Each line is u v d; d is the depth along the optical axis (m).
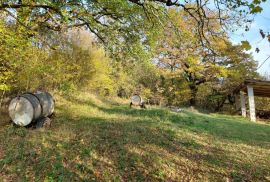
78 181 5.81
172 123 13.30
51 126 10.61
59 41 15.89
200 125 13.75
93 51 21.41
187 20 16.59
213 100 28.41
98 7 9.99
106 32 11.52
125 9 10.56
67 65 16.09
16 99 10.27
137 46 12.42
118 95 30.97
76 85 18.75
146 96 28.80
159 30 10.79
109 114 15.41
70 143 7.98
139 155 7.54
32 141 8.05
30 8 8.73
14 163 6.48
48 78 14.47
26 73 11.38
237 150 9.06
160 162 7.14
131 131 10.35
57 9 7.52
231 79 24.95
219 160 7.78
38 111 10.48
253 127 15.13
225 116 21.36
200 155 8.14
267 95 26.34
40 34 11.77
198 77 26.73
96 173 6.24
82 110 15.48
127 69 14.80
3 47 8.99
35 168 6.24
